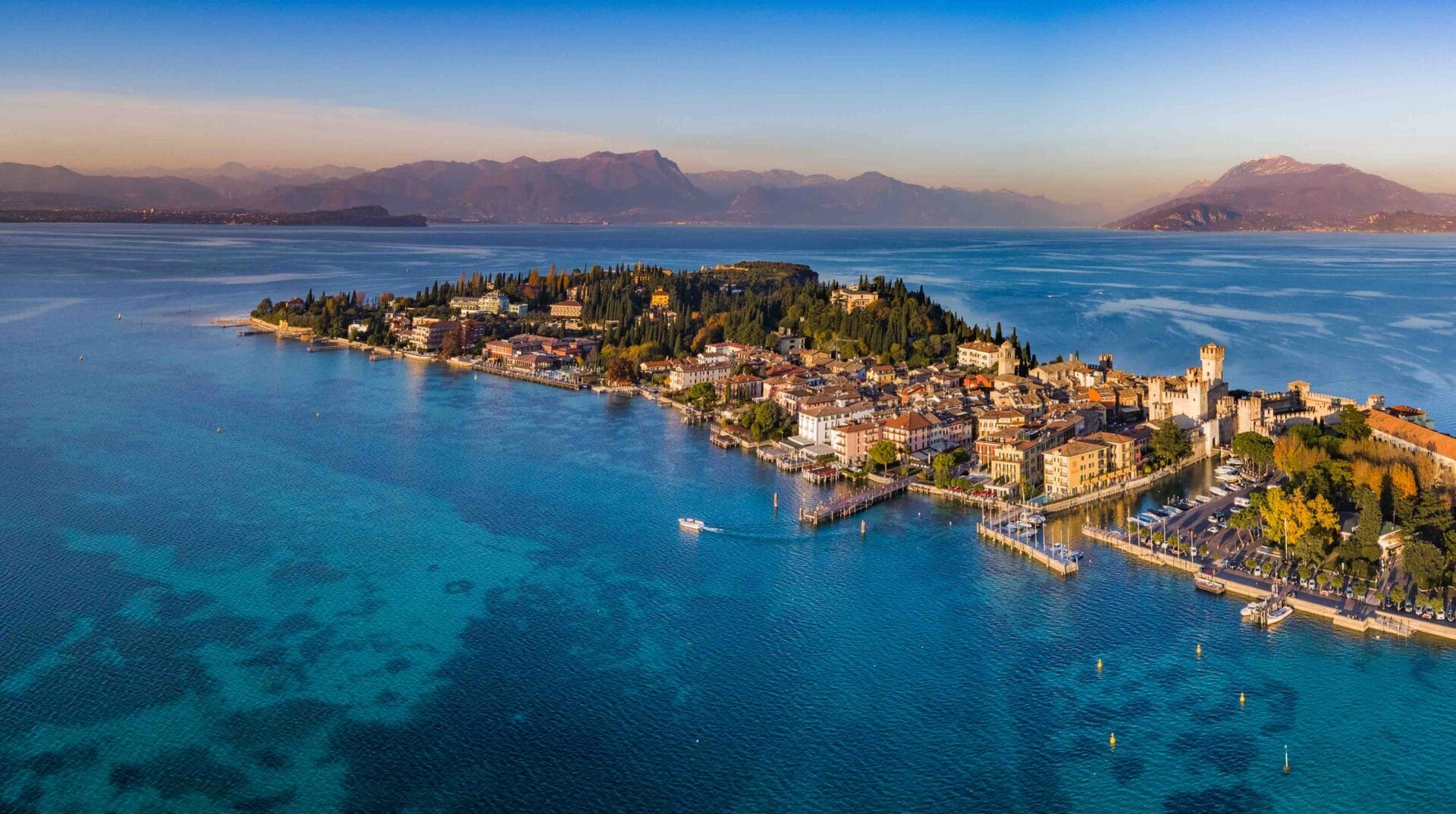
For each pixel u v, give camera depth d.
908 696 159.00
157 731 146.88
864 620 185.88
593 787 136.38
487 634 178.38
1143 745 145.25
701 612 188.62
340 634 177.25
